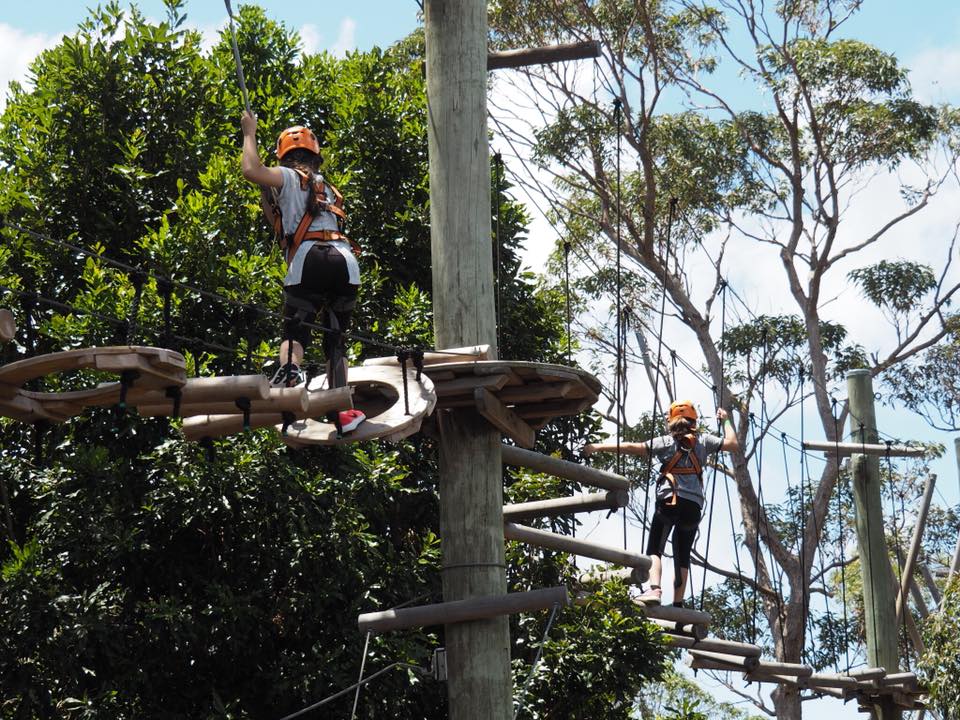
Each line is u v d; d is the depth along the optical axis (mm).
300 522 10703
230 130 13664
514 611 7570
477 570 7711
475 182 8008
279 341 11609
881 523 14016
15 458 11070
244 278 11672
